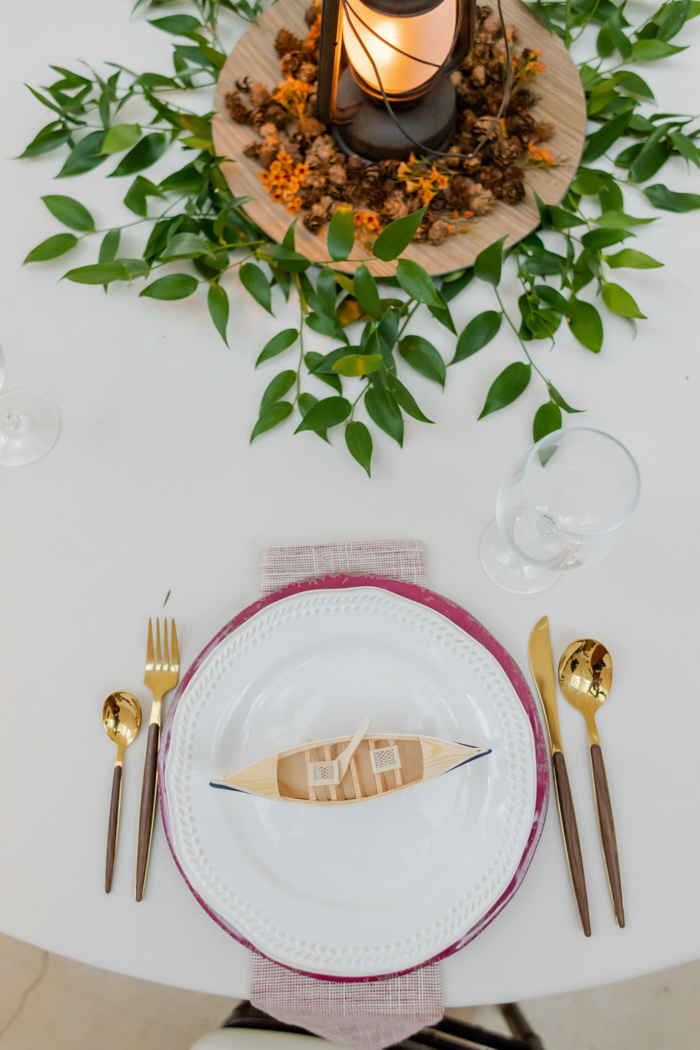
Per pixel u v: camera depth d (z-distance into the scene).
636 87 0.74
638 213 0.74
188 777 0.59
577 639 0.64
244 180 0.71
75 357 0.71
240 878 0.57
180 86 0.76
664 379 0.70
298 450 0.69
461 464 0.68
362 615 0.62
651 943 0.57
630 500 0.61
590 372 0.70
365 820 0.59
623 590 0.65
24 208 0.75
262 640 0.61
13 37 0.80
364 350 0.67
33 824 0.62
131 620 0.66
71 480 0.69
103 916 0.59
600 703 0.62
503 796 0.58
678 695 0.63
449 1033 1.03
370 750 0.55
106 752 0.63
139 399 0.71
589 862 0.59
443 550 0.66
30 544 0.67
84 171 0.75
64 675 0.64
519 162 0.71
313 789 0.54
